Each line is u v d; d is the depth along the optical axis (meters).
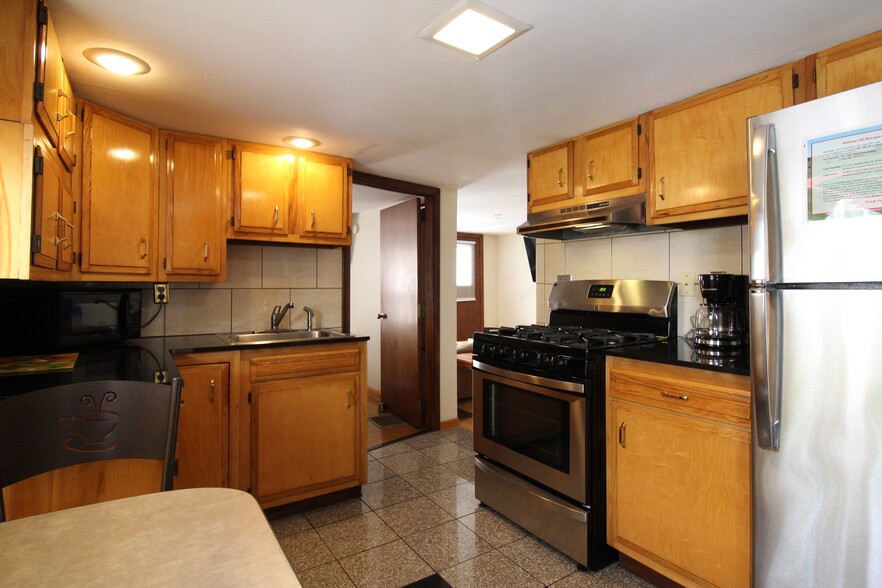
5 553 0.71
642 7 1.34
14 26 1.17
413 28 1.45
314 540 2.11
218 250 2.43
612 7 1.34
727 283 1.94
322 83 1.83
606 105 2.06
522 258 6.77
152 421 1.12
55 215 1.47
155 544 0.74
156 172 2.27
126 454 1.09
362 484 2.54
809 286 1.24
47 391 1.04
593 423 1.89
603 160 2.31
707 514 1.57
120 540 0.75
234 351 2.18
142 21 1.40
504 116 2.19
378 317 4.21
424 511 2.39
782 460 1.30
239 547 0.73
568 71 1.74
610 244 2.56
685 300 2.23
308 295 3.01
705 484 1.58
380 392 4.54
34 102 1.19
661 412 1.71
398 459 3.10
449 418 3.82
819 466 1.24
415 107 2.07
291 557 1.98
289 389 2.32
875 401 1.15
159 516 0.83
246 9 1.34
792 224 1.26
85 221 1.90
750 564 1.44
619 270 2.51
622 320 2.42
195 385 2.09
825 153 1.20
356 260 5.16
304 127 2.31
